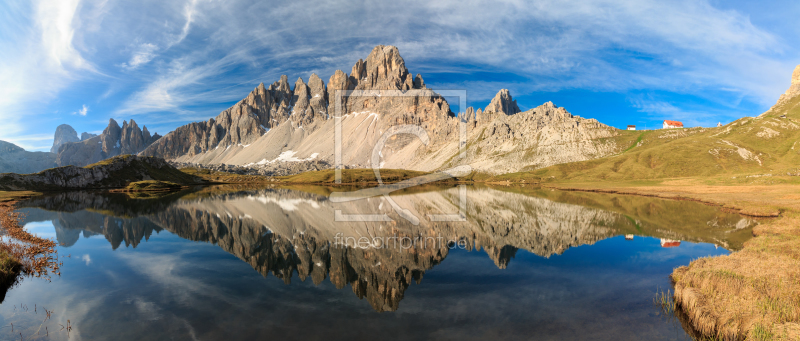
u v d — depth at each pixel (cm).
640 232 4647
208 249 4009
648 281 2642
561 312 2094
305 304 2283
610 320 1970
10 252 3281
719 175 14725
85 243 4362
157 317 2083
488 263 3244
